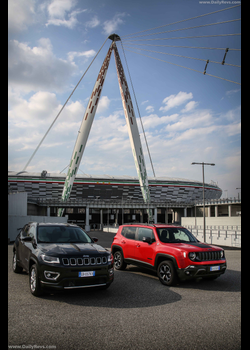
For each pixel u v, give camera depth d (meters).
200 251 7.28
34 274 6.00
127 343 3.80
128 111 74.38
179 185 116.44
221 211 88.38
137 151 74.31
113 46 76.19
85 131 73.81
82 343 3.76
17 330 4.14
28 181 100.12
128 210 109.81
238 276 8.95
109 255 6.32
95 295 6.26
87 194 107.12
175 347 3.71
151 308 5.39
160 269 7.71
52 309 5.17
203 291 6.89
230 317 4.92
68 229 7.44
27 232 7.77
